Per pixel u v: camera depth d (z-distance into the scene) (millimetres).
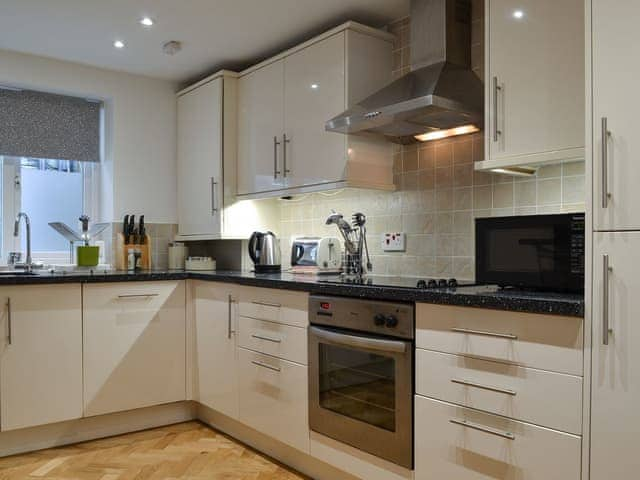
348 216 3293
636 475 1478
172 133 4059
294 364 2607
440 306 1960
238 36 3203
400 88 2523
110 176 3830
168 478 2590
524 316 1714
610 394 1526
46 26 3051
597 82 1574
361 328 2248
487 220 2082
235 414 3012
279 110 3250
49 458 2838
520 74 2035
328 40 2918
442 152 2797
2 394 2803
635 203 1490
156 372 3260
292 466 2711
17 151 3584
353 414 2305
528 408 1704
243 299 2955
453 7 2611
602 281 1544
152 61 3627
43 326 2912
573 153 1890
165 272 3346
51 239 3818
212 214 3646
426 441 2010
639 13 1501
